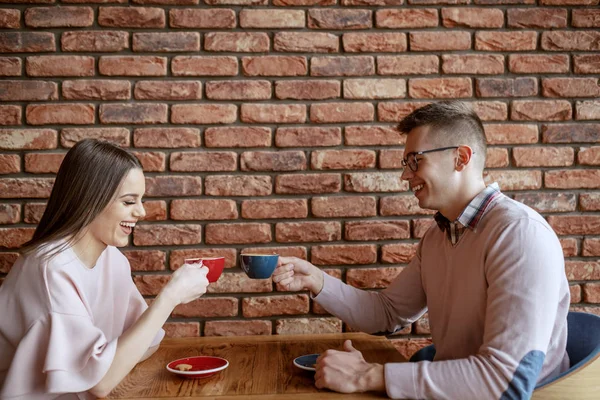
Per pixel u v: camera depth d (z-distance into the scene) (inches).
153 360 65.4
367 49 85.5
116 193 59.4
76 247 61.0
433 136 61.2
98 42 83.3
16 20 82.5
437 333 65.9
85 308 57.1
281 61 85.0
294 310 84.9
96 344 52.4
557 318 59.1
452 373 50.6
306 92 85.0
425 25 86.1
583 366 53.8
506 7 87.1
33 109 82.5
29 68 82.4
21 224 82.3
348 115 85.3
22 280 56.3
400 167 85.5
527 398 49.3
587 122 87.5
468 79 86.4
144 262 83.3
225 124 84.6
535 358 49.9
